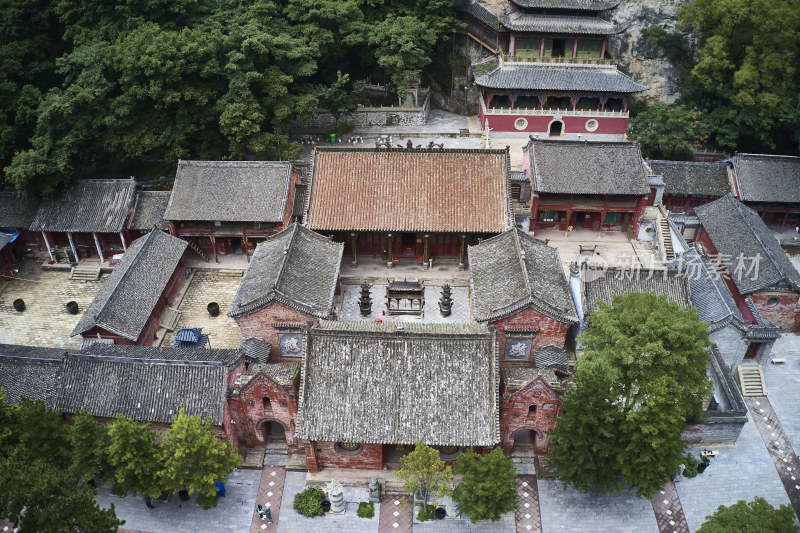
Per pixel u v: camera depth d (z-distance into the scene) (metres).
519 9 78.00
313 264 50.44
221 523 39.06
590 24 76.75
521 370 41.81
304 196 61.44
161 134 63.62
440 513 39.28
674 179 68.31
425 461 35.69
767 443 44.66
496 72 77.38
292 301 45.03
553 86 75.38
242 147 68.69
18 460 32.56
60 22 67.12
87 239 60.75
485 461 35.81
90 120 60.91
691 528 38.88
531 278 46.97
